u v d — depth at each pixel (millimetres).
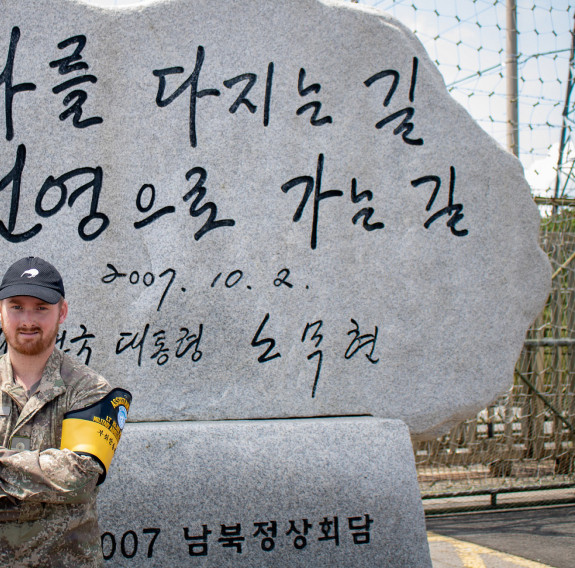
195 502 3109
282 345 3506
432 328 3658
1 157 3365
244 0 3631
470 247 3750
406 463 3324
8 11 3426
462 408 3641
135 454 3111
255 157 3584
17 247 3340
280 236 3566
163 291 3432
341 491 3230
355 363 3564
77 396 1939
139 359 3379
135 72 3506
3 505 1832
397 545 3221
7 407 1906
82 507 1925
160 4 3555
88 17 3480
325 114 3670
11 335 1934
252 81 3611
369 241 3648
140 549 3031
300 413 3482
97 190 3430
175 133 3521
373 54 3740
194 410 3387
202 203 3514
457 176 3771
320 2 3707
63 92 3439
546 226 6504
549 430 6895
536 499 5516
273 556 3125
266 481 3182
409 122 3748
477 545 4188
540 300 3818
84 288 3373
